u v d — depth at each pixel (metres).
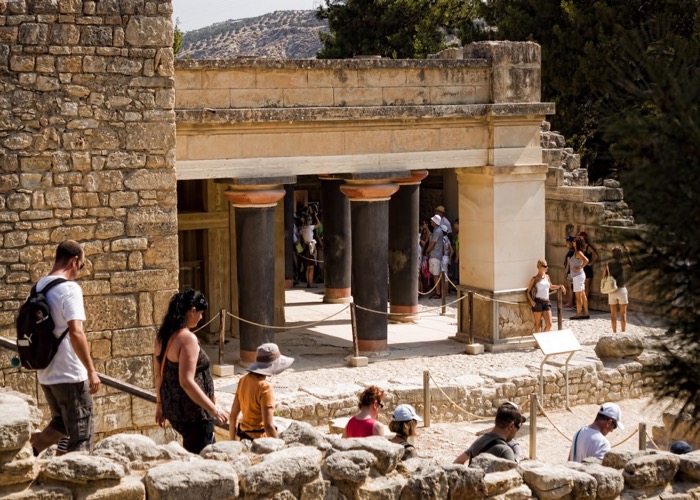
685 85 5.83
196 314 8.70
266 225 18.11
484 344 20.11
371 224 19.08
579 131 31.66
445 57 20.84
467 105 19.20
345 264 25.44
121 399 14.73
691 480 8.68
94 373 8.19
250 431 10.03
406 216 22.48
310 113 17.80
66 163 14.36
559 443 16.48
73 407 8.16
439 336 21.41
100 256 14.62
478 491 7.67
